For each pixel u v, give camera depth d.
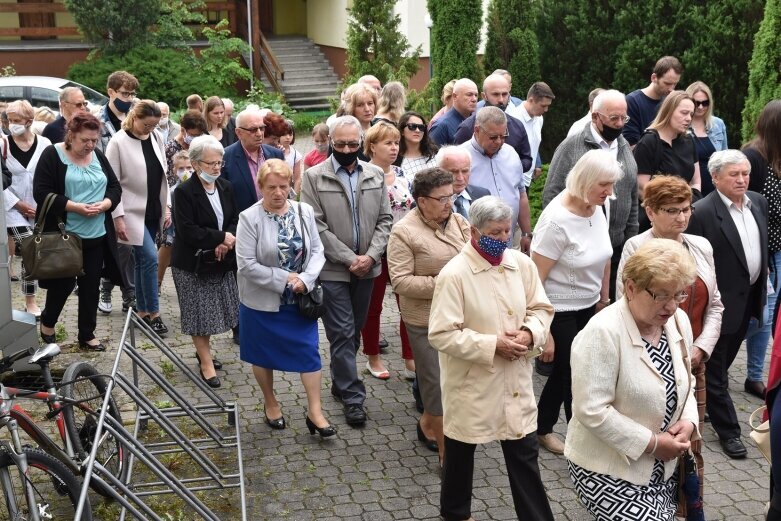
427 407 5.40
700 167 7.94
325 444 5.93
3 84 19.14
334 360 6.24
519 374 4.53
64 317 8.48
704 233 5.75
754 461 5.70
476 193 6.25
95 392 5.36
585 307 5.52
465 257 4.54
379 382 6.96
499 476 5.51
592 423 3.70
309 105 26.05
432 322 4.52
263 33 30.12
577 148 6.59
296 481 5.43
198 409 6.25
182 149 9.13
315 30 29.03
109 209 7.20
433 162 6.97
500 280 4.52
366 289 6.34
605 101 6.41
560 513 5.05
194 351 7.64
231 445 5.74
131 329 6.11
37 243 6.84
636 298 3.64
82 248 7.09
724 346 5.81
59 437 5.93
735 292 5.76
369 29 19.39
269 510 5.10
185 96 23.56
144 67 23.34
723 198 5.79
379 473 5.54
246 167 7.21
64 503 4.85
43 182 6.94
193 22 28.41
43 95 19.14
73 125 6.94
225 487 5.02
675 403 3.77
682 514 3.99
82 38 25.28
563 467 5.57
